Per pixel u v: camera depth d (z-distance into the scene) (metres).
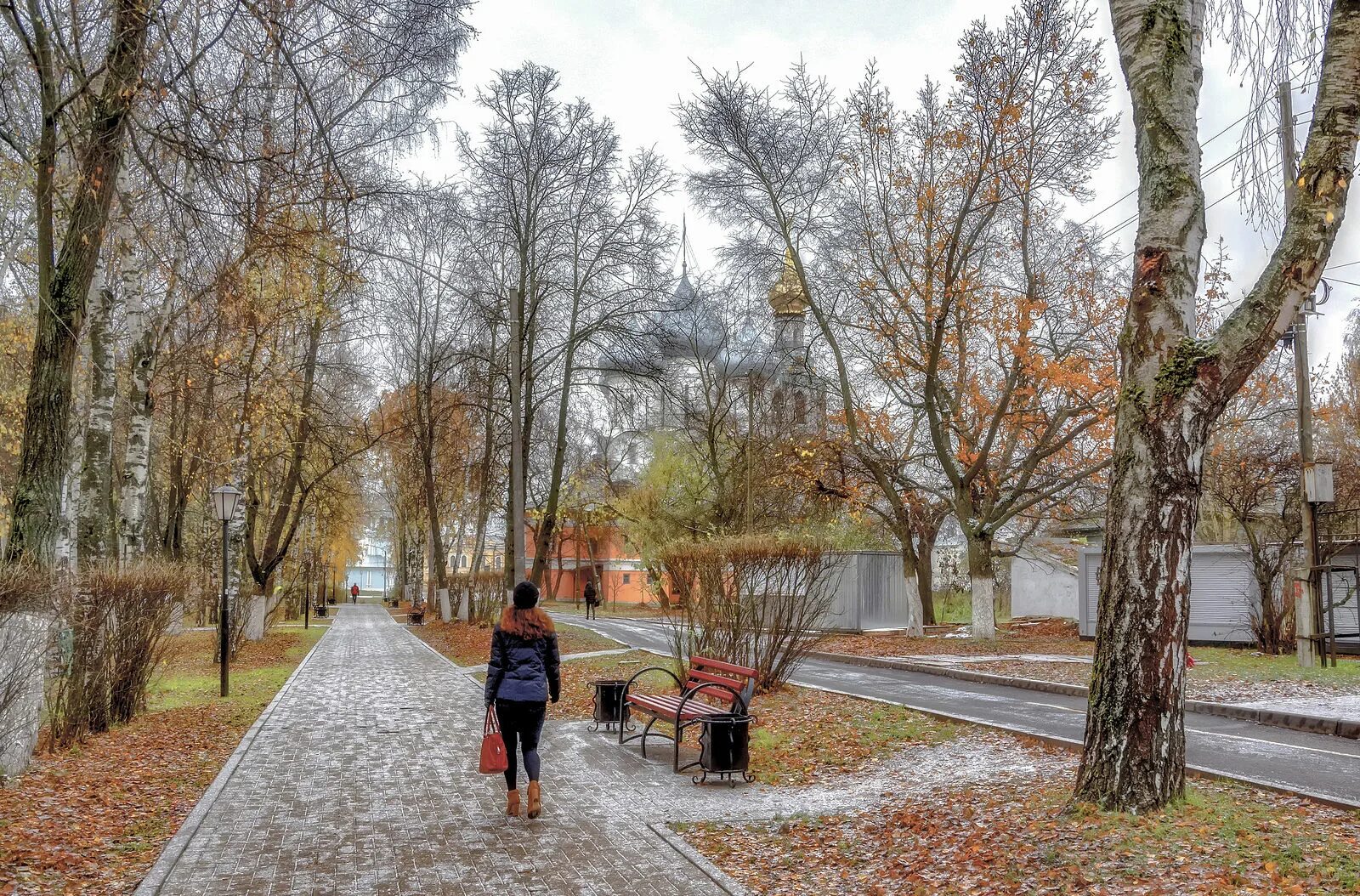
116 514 37.31
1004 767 9.80
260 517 42.88
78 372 26.05
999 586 44.19
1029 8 22.47
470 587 41.44
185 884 6.31
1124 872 5.74
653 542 46.91
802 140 27.95
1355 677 16.75
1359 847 6.07
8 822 7.56
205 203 10.52
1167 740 7.00
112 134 9.84
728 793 9.20
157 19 9.44
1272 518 24.84
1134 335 7.18
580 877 6.45
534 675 8.22
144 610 14.06
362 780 9.68
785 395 42.81
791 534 17.28
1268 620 22.30
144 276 20.66
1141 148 7.39
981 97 23.23
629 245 30.78
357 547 81.38
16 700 9.52
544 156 30.88
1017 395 26.12
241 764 10.53
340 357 34.06
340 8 10.55
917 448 32.84
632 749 11.62
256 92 10.53
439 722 13.85
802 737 12.00
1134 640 7.04
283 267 12.17
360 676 20.81
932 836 7.13
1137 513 7.05
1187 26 7.34
